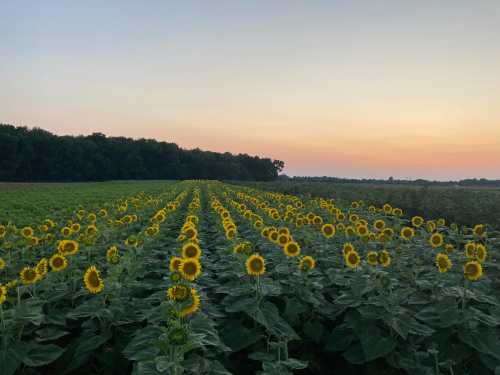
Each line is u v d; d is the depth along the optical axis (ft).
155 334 15.64
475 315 18.30
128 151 420.36
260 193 130.11
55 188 192.95
